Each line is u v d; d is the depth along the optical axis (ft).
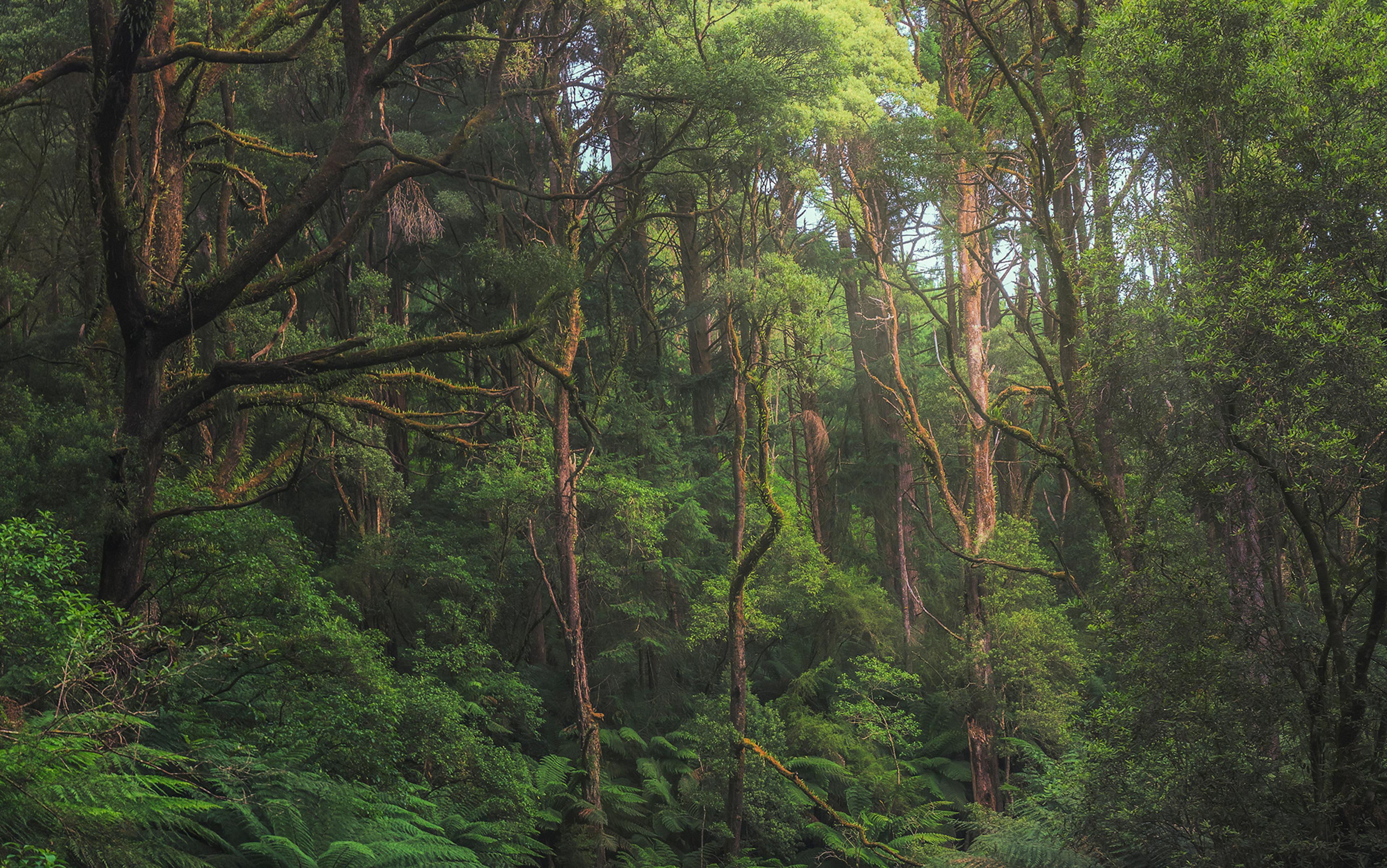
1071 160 65.98
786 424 111.14
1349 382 25.34
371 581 62.59
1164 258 32.22
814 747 71.41
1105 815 30.04
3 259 49.49
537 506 61.82
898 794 69.82
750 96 40.93
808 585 75.92
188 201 54.95
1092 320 34.14
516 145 75.92
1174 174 33.32
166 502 34.55
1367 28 28.45
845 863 63.98
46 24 45.80
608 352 81.61
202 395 32.48
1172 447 30.27
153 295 34.32
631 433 76.48
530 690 60.59
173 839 22.34
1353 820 25.68
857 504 100.53
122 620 22.43
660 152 42.06
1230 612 28.43
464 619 58.80
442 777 45.11
